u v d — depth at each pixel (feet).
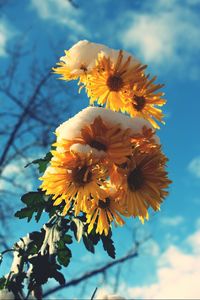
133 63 1.23
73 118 1.10
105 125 1.08
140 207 1.12
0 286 1.21
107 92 1.23
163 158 1.14
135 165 1.09
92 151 1.06
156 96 1.24
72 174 1.09
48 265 1.16
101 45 1.26
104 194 1.07
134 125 1.10
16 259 1.23
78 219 1.16
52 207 1.18
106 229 1.11
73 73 1.23
